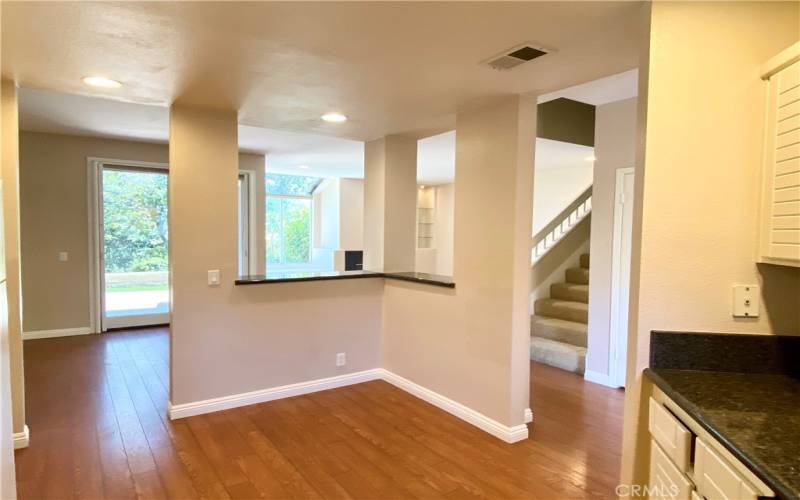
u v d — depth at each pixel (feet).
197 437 9.82
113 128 16.78
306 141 18.61
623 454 5.93
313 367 12.58
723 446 3.96
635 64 7.83
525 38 6.82
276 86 9.11
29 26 6.45
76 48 7.25
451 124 12.21
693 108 5.53
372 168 14.49
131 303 20.24
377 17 6.18
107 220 19.54
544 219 26.35
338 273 13.48
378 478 8.35
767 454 3.67
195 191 10.69
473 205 10.54
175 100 10.07
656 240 5.57
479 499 7.75
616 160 13.44
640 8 5.86
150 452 9.16
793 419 4.33
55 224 18.26
